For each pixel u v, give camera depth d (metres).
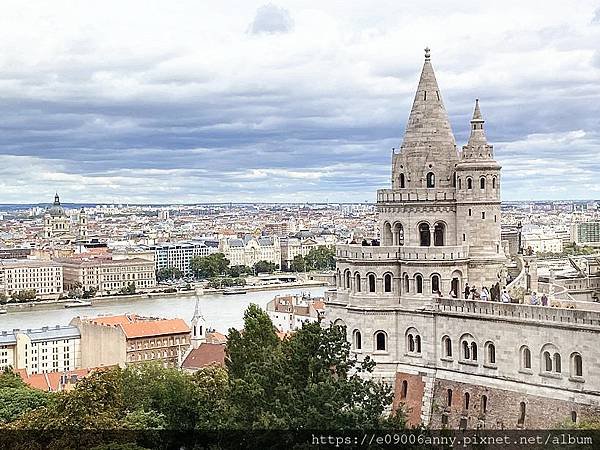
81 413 144.12
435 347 168.12
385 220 182.88
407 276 173.25
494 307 157.50
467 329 162.38
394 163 183.12
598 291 199.12
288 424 119.31
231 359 184.75
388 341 174.50
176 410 158.88
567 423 135.88
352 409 119.38
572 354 145.38
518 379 153.75
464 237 176.75
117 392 153.62
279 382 132.50
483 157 176.62
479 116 178.00
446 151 179.25
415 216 178.38
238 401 135.00
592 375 142.25
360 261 175.62
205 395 164.88
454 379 164.12
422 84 181.00
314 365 130.50
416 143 179.62
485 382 159.00
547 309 148.75
